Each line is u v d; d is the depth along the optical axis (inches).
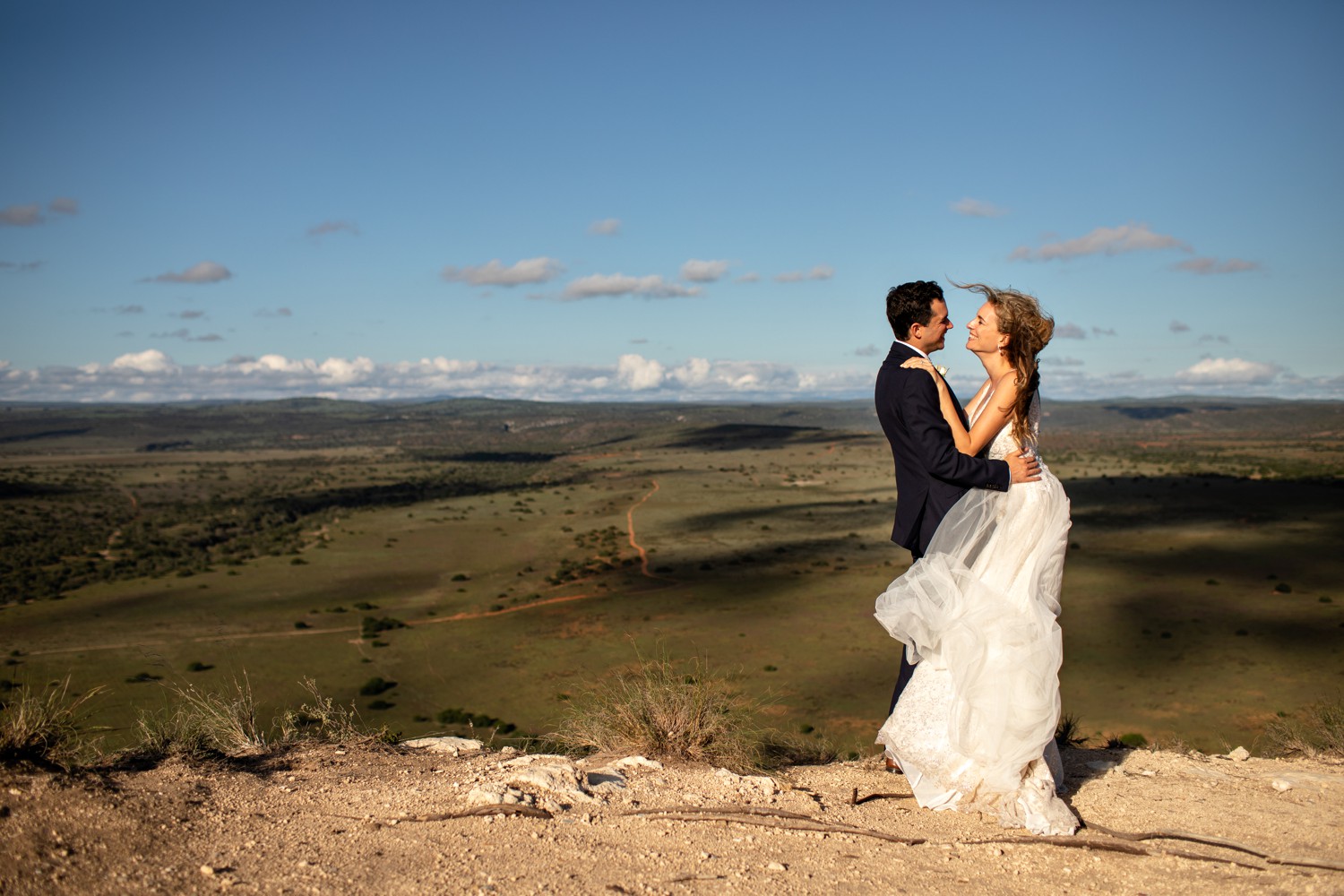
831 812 134.9
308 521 5049.2
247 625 2512.3
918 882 106.6
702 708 184.1
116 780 127.4
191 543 4237.2
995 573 137.4
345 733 179.3
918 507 144.5
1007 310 139.3
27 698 132.9
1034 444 143.0
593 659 1988.2
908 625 137.9
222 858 106.5
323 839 114.8
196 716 165.9
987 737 130.9
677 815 128.0
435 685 1851.6
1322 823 127.0
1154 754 176.4
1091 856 116.0
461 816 124.5
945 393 146.0
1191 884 105.3
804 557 3341.5
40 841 102.4
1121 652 1819.6
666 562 3361.2
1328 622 2018.9
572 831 120.4
